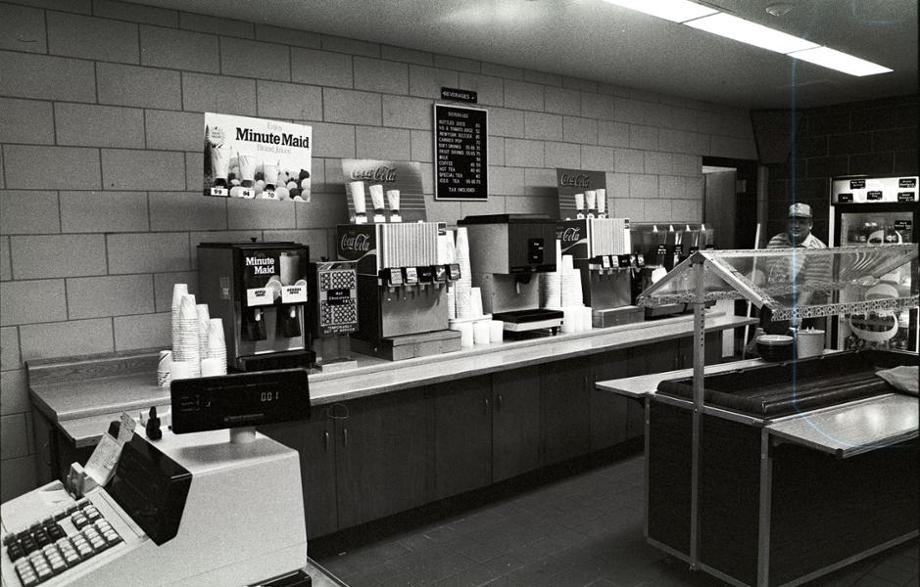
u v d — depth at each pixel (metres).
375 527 4.08
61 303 3.71
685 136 7.33
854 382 3.57
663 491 3.40
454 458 4.16
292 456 1.67
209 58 4.12
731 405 3.06
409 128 5.04
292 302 3.63
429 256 4.26
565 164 6.14
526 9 4.20
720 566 3.13
